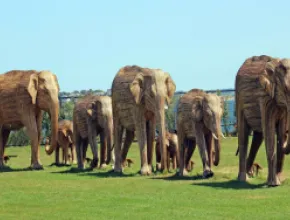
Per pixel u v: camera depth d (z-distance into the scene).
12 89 35.81
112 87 33.12
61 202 21.66
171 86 31.45
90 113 35.03
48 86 35.38
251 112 26.41
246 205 20.64
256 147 28.52
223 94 50.91
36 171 33.97
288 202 21.03
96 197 22.61
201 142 29.17
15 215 19.48
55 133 35.38
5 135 37.12
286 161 35.03
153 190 24.28
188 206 20.59
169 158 34.56
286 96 23.75
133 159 40.25
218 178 28.09
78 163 35.78
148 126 31.94
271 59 26.39
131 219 18.69
